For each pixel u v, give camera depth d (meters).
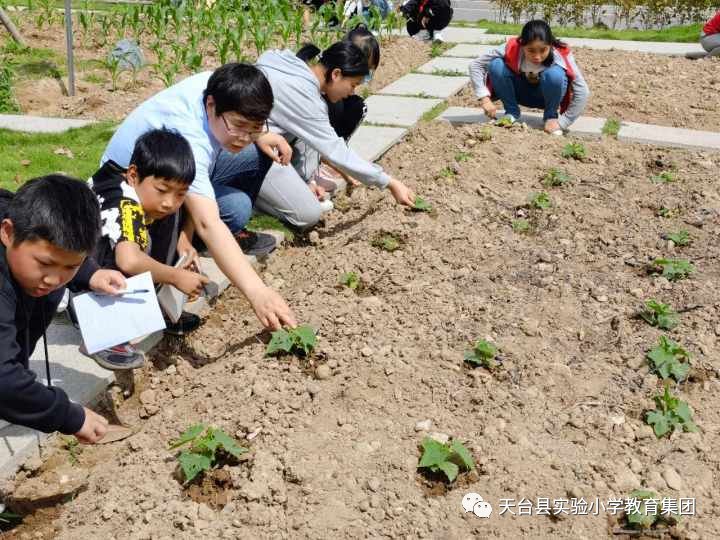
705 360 3.85
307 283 4.58
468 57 10.09
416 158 6.41
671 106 7.94
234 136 3.72
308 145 4.79
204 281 3.58
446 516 2.94
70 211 2.41
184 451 3.24
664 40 11.34
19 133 6.40
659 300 4.36
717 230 5.16
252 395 3.52
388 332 3.96
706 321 4.15
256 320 4.22
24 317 2.71
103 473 3.23
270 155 4.65
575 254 4.88
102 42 9.62
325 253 4.98
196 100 3.84
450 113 7.52
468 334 3.97
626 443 3.33
